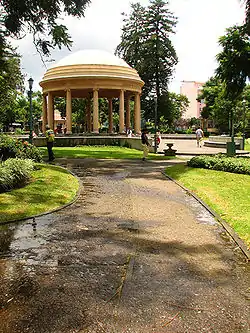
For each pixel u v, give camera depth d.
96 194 9.65
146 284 4.03
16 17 12.63
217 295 3.78
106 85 33.72
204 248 5.34
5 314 3.36
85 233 6.07
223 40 16.62
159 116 53.88
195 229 6.38
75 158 19.88
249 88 48.56
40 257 4.91
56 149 26.25
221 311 3.44
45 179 11.13
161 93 52.12
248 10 13.65
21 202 8.12
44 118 37.72
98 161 18.45
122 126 34.81
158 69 50.31
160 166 16.55
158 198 9.16
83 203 8.51
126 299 3.65
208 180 11.70
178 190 10.34
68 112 34.00
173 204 8.47
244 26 15.30
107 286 3.96
